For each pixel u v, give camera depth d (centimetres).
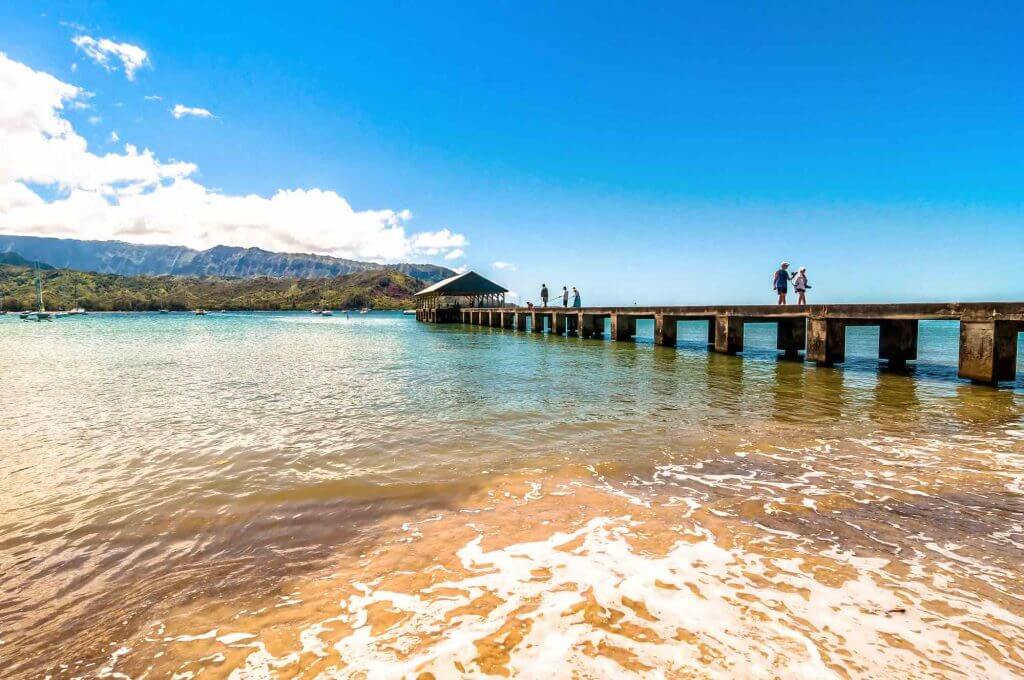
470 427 740
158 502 463
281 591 318
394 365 1561
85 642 272
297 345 2580
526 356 1844
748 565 340
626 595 304
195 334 3953
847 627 271
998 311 1041
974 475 521
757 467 553
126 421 793
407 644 263
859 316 1311
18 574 343
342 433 709
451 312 5931
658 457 589
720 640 260
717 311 1848
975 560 346
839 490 481
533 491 484
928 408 860
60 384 1196
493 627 275
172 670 248
